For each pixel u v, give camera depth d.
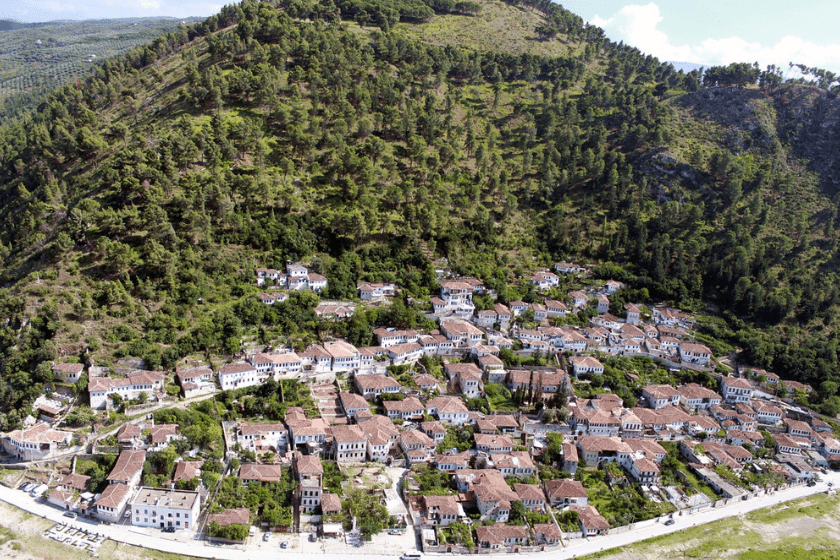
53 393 193.00
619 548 174.75
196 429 185.00
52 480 172.75
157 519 163.50
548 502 188.00
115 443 180.88
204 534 162.12
